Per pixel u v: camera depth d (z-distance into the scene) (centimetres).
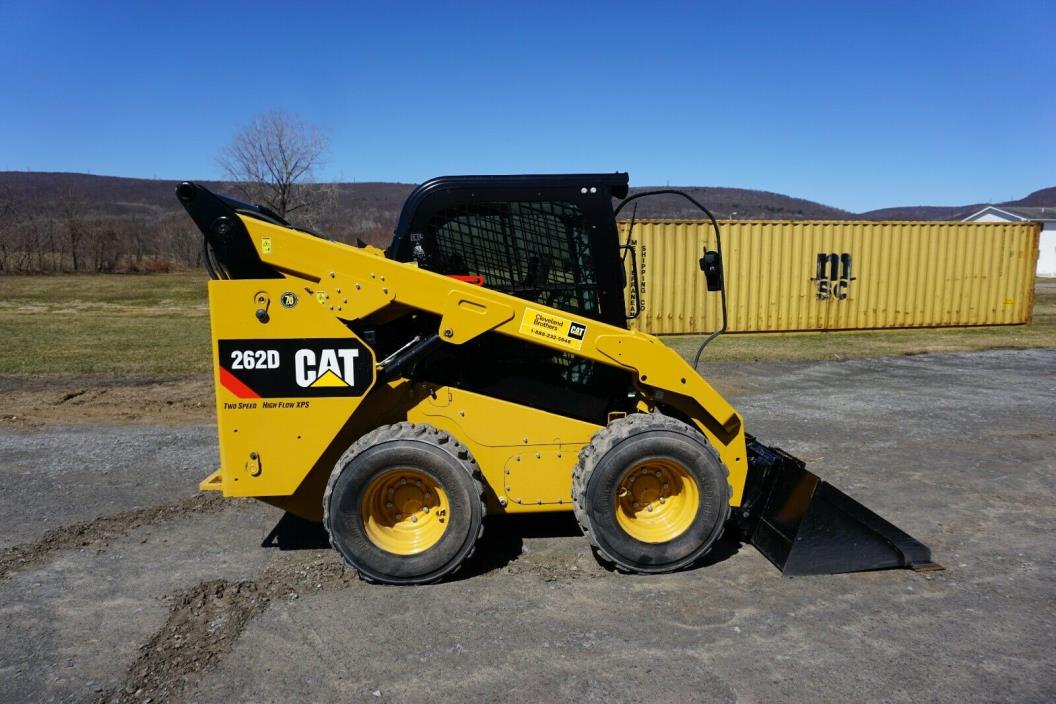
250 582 423
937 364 1284
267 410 416
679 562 425
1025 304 1816
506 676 326
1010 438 755
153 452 705
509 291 450
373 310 413
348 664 337
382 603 396
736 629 366
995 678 323
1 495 579
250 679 325
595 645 351
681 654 343
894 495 580
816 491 430
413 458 405
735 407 920
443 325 417
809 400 964
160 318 2058
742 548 470
